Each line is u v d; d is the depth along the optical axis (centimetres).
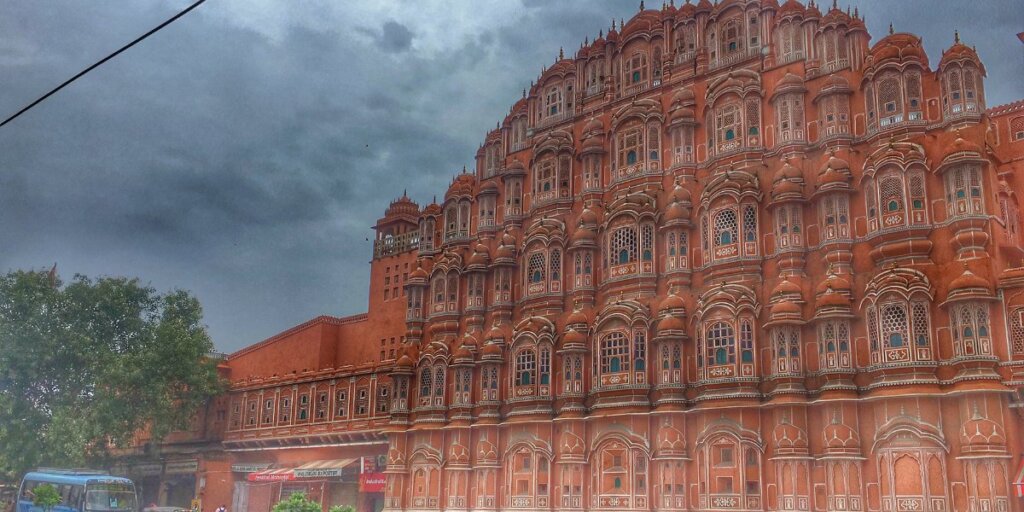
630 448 4644
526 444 5094
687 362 4628
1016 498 3556
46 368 6475
